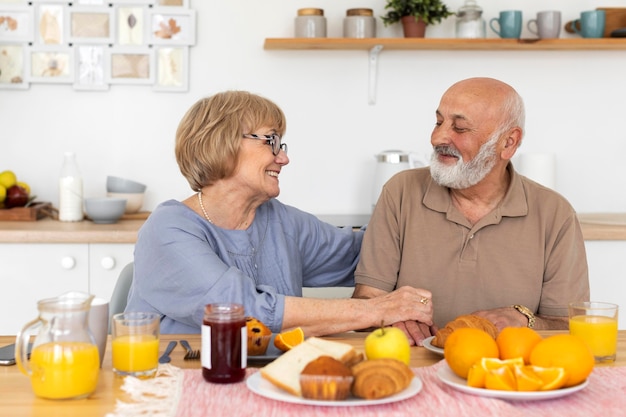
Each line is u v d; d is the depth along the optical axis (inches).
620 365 56.2
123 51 132.8
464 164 78.0
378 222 84.2
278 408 45.4
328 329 66.0
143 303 71.3
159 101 134.5
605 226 120.6
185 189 136.0
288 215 81.6
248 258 75.2
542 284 80.2
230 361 49.8
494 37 137.2
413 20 128.0
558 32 128.9
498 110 77.9
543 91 138.7
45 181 134.4
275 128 74.6
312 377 45.3
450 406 45.9
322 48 132.3
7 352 56.5
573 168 140.2
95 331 54.4
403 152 128.7
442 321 80.8
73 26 132.0
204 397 47.3
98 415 44.3
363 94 136.8
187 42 133.0
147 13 132.5
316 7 134.8
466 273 80.3
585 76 138.9
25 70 132.0
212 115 73.2
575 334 57.8
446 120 79.0
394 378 45.8
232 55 134.6
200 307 65.7
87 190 135.1
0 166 133.7
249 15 134.1
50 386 46.5
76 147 134.3
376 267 82.9
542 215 80.6
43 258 114.7
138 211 130.5
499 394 46.9
